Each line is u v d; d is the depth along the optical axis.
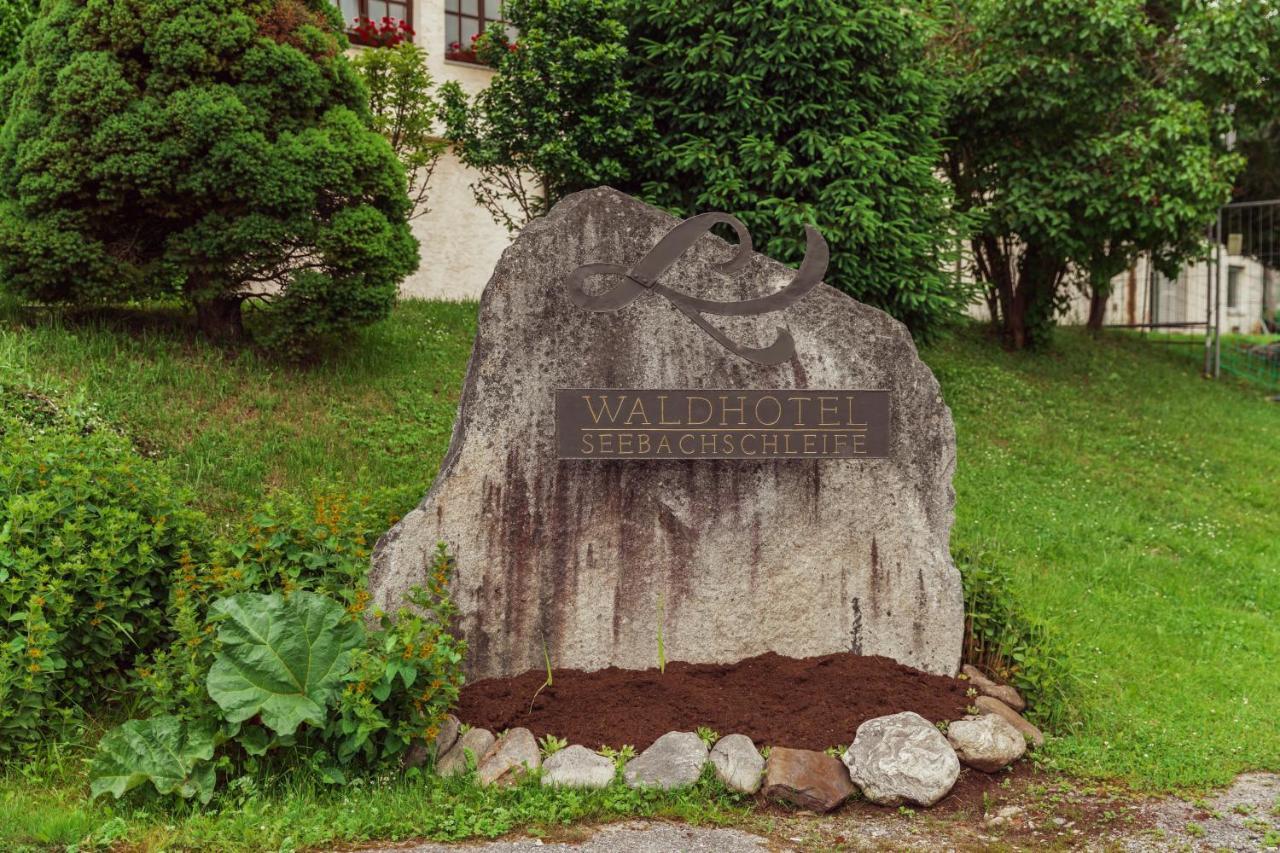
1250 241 19.38
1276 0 13.27
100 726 5.44
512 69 10.09
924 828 4.88
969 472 10.53
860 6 10.14
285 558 6.02
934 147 10.91
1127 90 13.27
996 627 6.39
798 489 6.12
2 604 5.31
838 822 4.91
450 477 5.81
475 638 5.85
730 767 5.10
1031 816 5.02
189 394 8.40
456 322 11.70
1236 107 15.36
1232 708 6.54
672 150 10.03
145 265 8.82
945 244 10.88
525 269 5.93
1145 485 11.05
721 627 6.07
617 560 5.98
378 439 8.59
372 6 13.27
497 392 5.88
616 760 5.18
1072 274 18.08
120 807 4.68
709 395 5.97
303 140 8.94
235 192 8.67
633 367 6.01
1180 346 18.41
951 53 13.23
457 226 13.94
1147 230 13.64
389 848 4.50
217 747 5.03
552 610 5.93
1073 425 12.46
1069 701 6.21
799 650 6.15
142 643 5.75
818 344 6.16
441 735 5.26
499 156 10.30
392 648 5.04
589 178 10.02
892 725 5.30
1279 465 12.24
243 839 4.48
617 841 4.61
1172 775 5.51
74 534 5.55
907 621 6.20
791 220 9.67
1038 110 12.92
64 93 8.34
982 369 13.68
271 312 9.24
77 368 8.25
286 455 8.00
